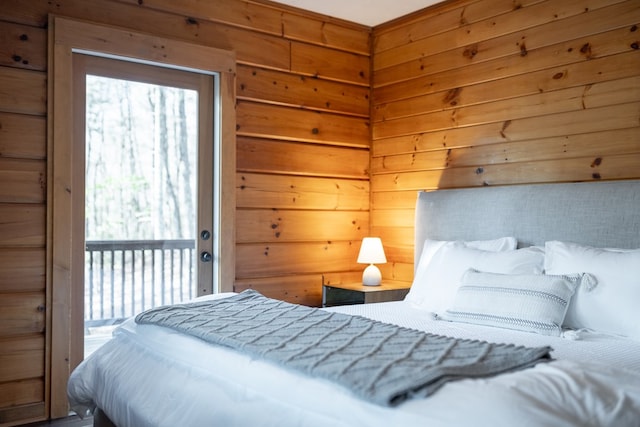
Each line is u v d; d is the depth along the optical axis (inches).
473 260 120.8
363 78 172.9
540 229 122.8
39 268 121.3
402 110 164.7
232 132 145.3
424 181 157.9
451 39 151.0
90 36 125.2
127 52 129.7
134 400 83.0
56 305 122.0
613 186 112.3
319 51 163.5
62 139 122.3
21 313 119.3
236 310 96.2
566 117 125.6
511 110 136.6
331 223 166.9
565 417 51.7
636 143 113.9
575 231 116.9
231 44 146.9
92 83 128.9
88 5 126.4
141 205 136.0
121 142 133.0
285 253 157.6
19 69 119.0
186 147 142.4
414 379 56.9
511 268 114.2
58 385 122.6
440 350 68.3
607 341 91.8
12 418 118.5
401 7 156.8
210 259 145.3
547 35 129.3
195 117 143.4
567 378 58.4
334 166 167.2
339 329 80.7
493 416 50.6
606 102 118.6
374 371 60.2
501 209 130.6
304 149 160.9
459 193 141.3
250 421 64.2
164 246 139.3
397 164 166.1
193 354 79.3
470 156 145.9
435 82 155.2
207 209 144.9
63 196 122.6
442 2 152.4
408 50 162.9
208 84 145.0
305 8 157.5
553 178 128.0
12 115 118.3
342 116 168.7
